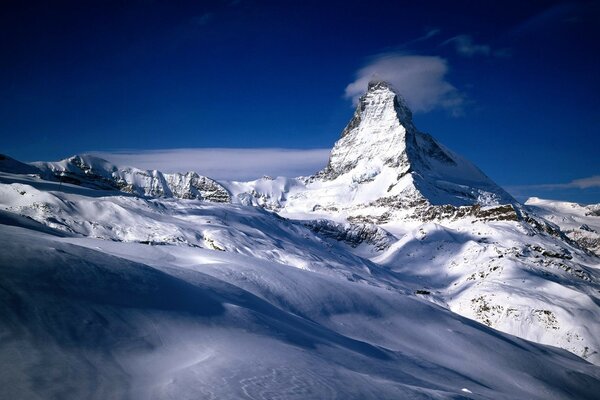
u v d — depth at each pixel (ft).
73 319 49.52
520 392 117.50
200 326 62.54
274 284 132.77
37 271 55.52
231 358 51.78
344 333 116.37
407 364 96.02
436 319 159.63
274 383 46.29
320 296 136.67
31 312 47.09
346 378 54.49
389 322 139.64
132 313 57.67
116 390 39.24
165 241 317.42
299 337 75.92
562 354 197.98
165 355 50.60
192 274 98.48
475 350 140.05
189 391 40.65
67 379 38.63
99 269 64.95
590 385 148.46
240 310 77.20
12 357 38.96
